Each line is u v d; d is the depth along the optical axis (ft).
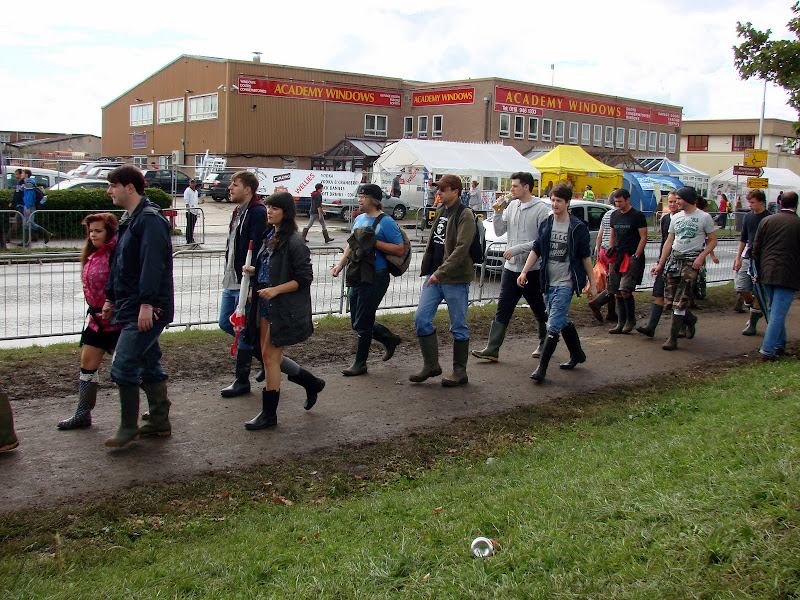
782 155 222.07
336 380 23.91
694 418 19.11
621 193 31.91
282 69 155.84
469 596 9.55
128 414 17.04
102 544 12.78
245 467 16.57
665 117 204.23
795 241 26.40
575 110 180.96
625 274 32.09
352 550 11.68
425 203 101.14
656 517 11.10
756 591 8.78
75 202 66.44
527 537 11.14
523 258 25.77
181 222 82.99
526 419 20.43
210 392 22.06
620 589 9.22
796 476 11.61
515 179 25.80
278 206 18.22
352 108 165.58
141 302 16.25
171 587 10.72
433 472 16.51
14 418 19.03
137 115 185.16
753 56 50.24
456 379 23.59
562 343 30.42
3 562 11.80
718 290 45.68
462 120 166.50
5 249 58.18
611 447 16.69
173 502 14.65
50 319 33.24
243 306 19.13
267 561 11.49
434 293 23.43
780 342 27.22
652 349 29.71
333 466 16.84
